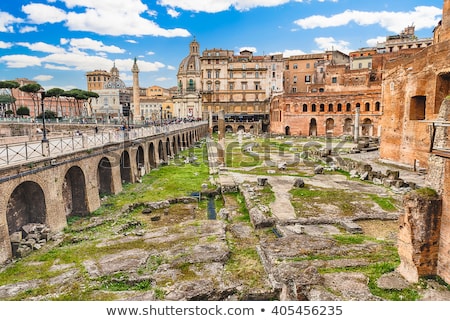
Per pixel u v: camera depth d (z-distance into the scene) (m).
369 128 79.25
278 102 96.50
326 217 22.38
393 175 31.52
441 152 11.66
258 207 24.61
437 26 44.50
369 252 16.09
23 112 90.31
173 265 15.58
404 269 13.25
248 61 114.06
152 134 44.28
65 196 25.34
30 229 20.09
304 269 13.98
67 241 20.14
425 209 12.52
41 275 15.22
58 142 26.44
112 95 136.62
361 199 26.94
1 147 22.08
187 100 115.38
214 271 15.04
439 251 12.71
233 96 114.88
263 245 17.25
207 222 22.02
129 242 18.89
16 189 20.61
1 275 15.59
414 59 36.00
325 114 86.88
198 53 136.75
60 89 84.38
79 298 12.77
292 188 30.88
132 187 34.12
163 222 24.39
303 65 117.19
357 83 91.00
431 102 33.47
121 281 14.25
